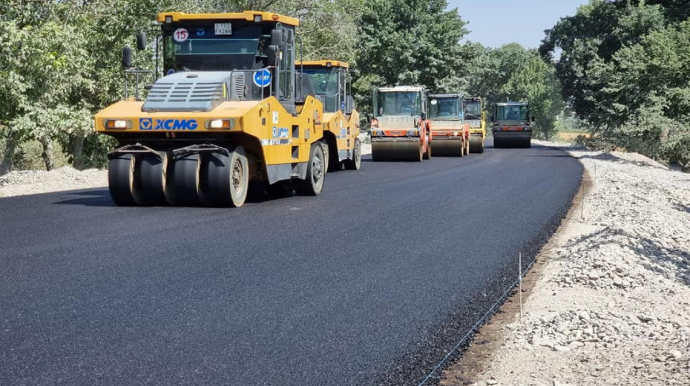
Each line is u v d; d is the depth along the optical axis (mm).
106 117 12859
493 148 47031
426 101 30922
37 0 22406
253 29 14172
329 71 22562
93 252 8602
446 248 9164
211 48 14156
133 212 12289
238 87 13695
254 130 12891
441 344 5270
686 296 6996
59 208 12703
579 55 64375
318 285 7055
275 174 13852
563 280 7430
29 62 20938
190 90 13031
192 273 7508
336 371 4672
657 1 50062
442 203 13977
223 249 8891
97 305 6203
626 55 39781
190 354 4957
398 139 29016
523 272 7816
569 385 4355
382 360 4898
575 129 173875
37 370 4613
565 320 5820
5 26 19984
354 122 23781
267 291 6777
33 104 21625
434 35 72625
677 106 38375
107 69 26031
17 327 5539
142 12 25828
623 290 7094
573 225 11375
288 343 5230
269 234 10086
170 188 12969
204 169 12852
